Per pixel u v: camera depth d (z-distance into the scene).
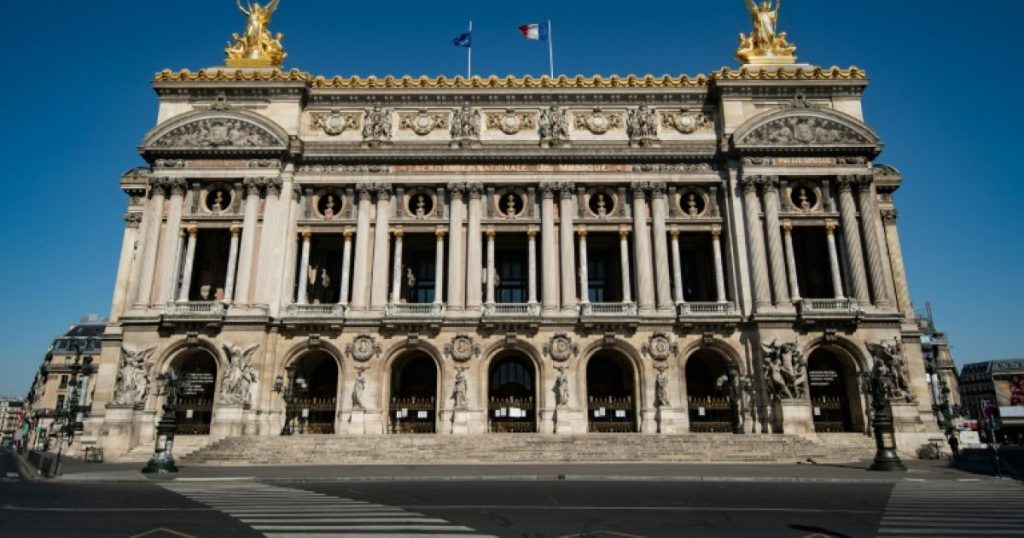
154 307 53.28
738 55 62.03
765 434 47.28
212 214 55.75
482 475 31.69
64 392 121.69
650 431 51.25
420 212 57.25
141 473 34.97
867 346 52.09
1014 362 150.38
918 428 49.44
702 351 54.81
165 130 56.47
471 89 59.59
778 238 54.72
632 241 56.66
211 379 51.53
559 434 46.81
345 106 59.75
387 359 53.22
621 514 19.69
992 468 38.16
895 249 62.16
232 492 25.88
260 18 62.69
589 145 57.69
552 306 54.16
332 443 44.66
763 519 18.89
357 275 54.91
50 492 26.23
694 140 58.50
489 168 57.53
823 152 56.22
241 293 53.12
